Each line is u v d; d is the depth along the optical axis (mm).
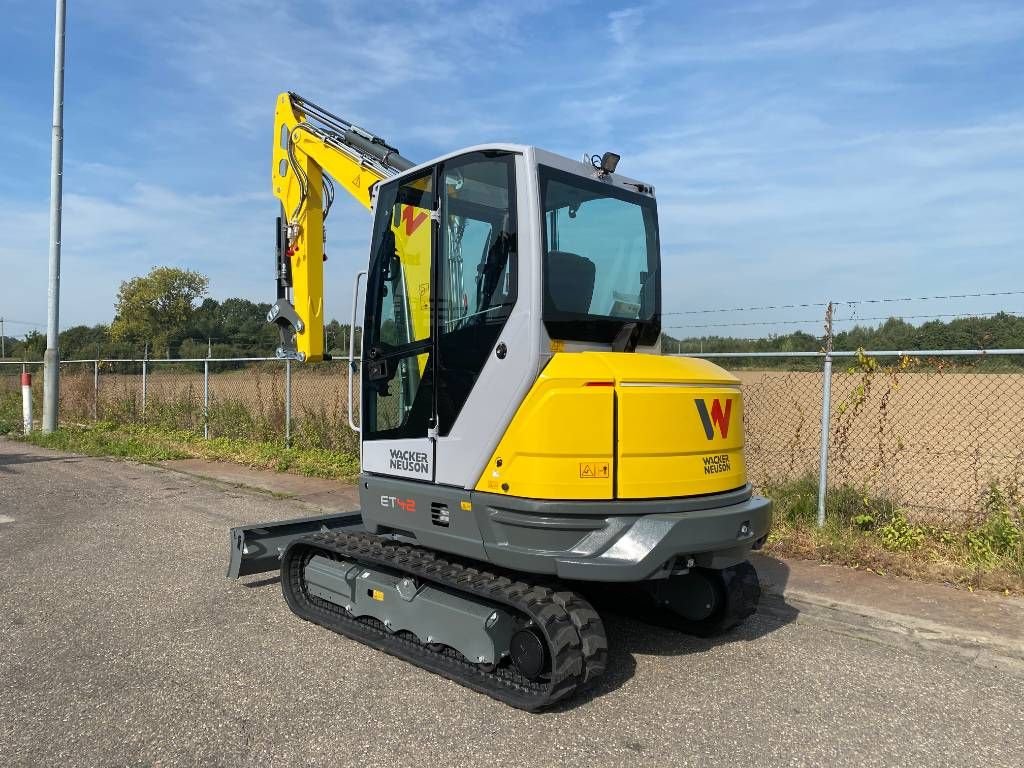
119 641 4465
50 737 3334
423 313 4215
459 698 3781
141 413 15094
